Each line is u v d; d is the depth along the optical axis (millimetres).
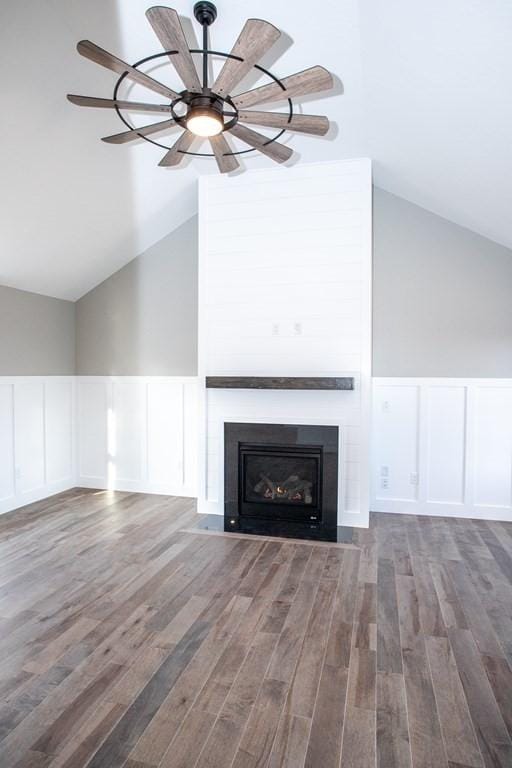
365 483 3805
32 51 2467
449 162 3207
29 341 4535
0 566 3057
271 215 3963
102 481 5082
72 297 5027
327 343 3863
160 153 3600
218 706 1808
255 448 3967
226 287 4082
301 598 2652
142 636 2270
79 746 1613
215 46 2611
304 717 1753
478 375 4074
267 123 2414
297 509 3887
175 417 4828
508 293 4000
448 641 2240
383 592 2729
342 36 2484
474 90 2375
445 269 4125
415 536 3648
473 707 1809
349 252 3803
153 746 1616
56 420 4871
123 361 4988
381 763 1552
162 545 3438
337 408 3852
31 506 4418
